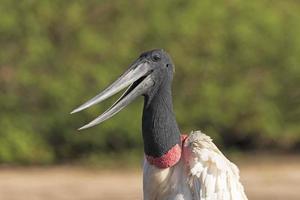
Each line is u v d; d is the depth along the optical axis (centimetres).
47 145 1712
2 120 1698
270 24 1766
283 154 1759
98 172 1595
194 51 1752
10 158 1688
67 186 1459
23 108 1714
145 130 635
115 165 1653
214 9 1748
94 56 1722
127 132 1722
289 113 1802
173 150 629
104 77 1697
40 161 1703
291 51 1778
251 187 1448
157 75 633
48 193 1405
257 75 1777
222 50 1752
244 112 1773
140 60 634
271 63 1780
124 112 1719
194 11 1747
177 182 628
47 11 1711
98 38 1716
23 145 1688
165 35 1739
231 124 1781
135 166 1645
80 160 1708
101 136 1722
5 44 1711
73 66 1711
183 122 1755
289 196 1381
